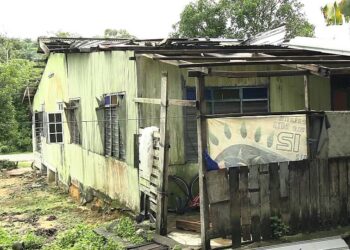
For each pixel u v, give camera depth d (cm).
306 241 661
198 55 812
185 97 897
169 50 805
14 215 1214
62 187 1631
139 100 861
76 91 1388
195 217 834
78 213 1205
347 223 720
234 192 644
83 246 747
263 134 684
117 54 1013
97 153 1212
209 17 2589
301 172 686
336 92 996
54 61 1650
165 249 675
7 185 1802
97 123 1195
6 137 2625
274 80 947
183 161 894
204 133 640
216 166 639
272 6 2634
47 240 910
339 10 491
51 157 1808
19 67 2912
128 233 766
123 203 1019
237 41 1198
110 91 1073
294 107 966
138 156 890
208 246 631
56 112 1606
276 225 666
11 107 2602
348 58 820
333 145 712
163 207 738
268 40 1151
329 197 706
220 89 916
